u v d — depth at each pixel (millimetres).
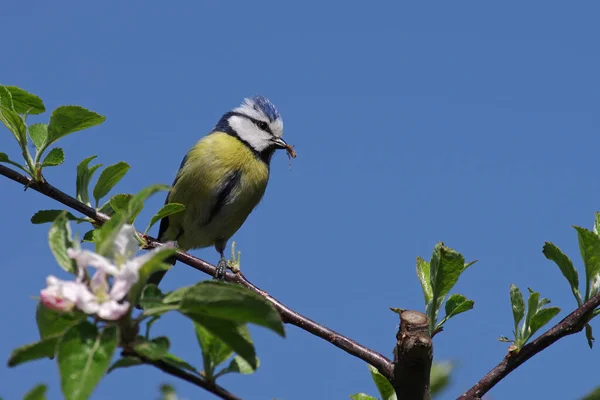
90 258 3738
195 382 4477
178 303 3961
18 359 3635
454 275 6195
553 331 6031
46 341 3625
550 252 6219
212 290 3844
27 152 7621
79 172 7945
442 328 6219
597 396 4129
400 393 5910
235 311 3879
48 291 3682
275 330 3891
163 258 3846
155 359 4066
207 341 4539
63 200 7781
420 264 6625
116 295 3725
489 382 6027
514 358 6027
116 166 7703
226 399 4516
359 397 6047
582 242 6172
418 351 5629
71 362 3422
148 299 3936
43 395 3281
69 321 3928
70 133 7516
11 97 7363
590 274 6191
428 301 6430
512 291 6129
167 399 4465
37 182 7668
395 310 5980
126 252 3875
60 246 4000
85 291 3699
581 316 6000
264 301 3840
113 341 3516
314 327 6762
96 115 7316
